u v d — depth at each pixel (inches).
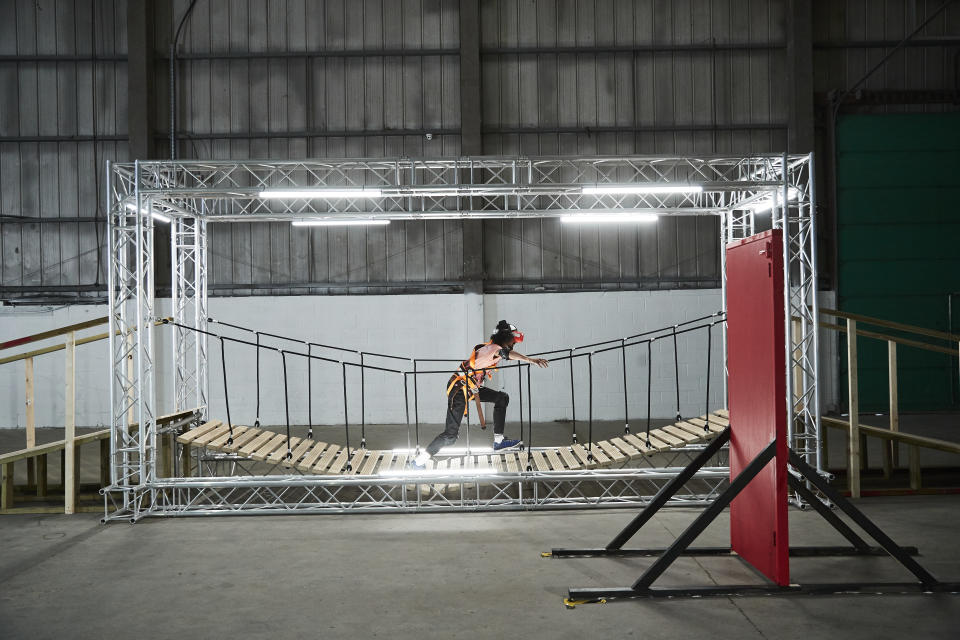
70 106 522.9
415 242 524.7
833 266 530.0
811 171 277.0
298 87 525.0
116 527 248.5
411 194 285.0
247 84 524.1
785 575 174.9
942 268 533.0
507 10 527.8
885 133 532.4
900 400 532.4
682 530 234.7
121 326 275.9
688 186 278.7
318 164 282.0
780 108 528.7
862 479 310.8
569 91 528.7
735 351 202.1
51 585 187.8
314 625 159.0
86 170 523.5
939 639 148.7
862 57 531.5
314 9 524.7
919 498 276.1
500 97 529.0
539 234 528.1
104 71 523.2
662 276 528.1
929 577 177.3
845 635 151.0
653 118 528.1
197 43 522.9
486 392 315.0
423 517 258.2
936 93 526.0
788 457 185.5
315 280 524.4
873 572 190.5
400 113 526.6
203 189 269.9
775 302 175.5
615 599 172.2
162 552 217.6
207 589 183.6
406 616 163.8
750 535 191.5
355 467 291.4
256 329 517.0
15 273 522.3
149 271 285.6
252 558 210.5
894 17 531.5
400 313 519.5
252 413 516.1
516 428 486.9
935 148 534.0
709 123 527.5
